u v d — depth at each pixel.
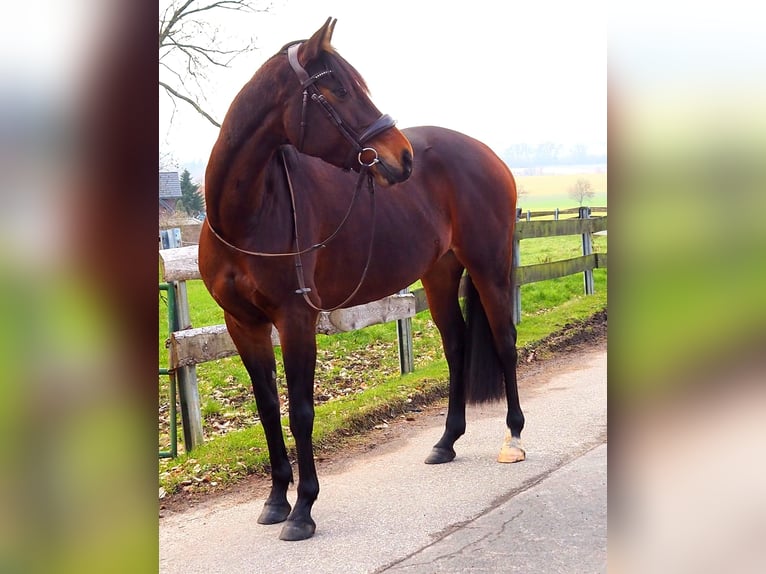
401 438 4.42
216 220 2.92
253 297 2.97
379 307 5.29
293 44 3.00
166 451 4.02
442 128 4.04
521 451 3.87
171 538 3.01
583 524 2.95
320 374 5.76
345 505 3.33
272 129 2.89
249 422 4.66
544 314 8.14
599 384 5.53
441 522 3.08
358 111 2.88
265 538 2.99
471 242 3.90
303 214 3.09
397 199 3.59
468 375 4.01
